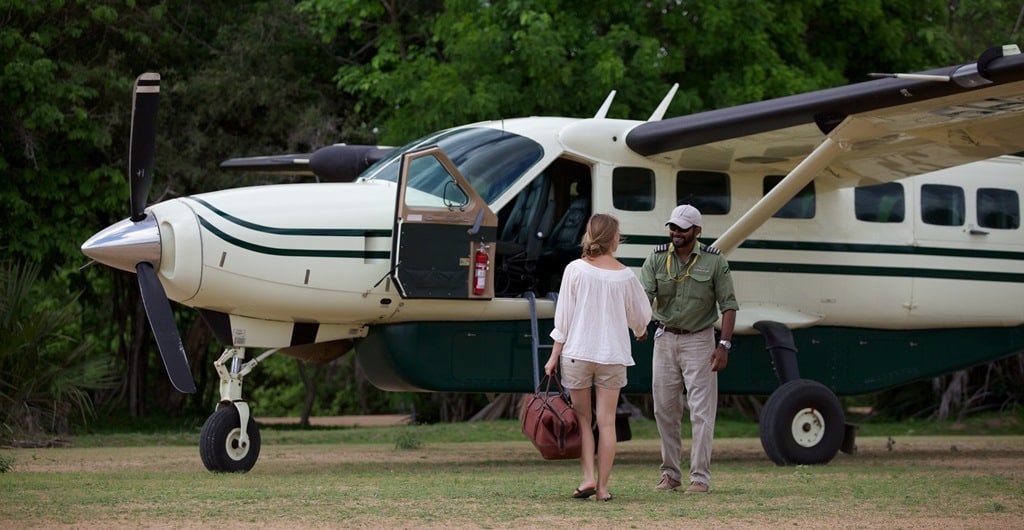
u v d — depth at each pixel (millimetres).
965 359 28594
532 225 25000
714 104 43781
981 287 28047
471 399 51094
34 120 39219
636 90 42750
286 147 47312
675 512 15039
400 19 49688
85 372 35969
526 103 41969
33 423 33906
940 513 15281
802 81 43656
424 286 22297
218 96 45594
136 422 46031
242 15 50094
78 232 41812
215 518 14359
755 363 26344
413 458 27000
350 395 69312
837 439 24875
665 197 25453
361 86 45562
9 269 36281
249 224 21766
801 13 45906
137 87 21469
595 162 24828
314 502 16078
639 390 25156
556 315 15930
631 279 15867
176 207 21781
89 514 14625
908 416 50750
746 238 25062
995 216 28375
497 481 19703
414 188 23156
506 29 43469
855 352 27422
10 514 14562
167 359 21078
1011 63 19094
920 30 47312
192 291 21500
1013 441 35062
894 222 27328
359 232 22516
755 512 15203
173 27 48344
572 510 15203
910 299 27406
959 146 23656
